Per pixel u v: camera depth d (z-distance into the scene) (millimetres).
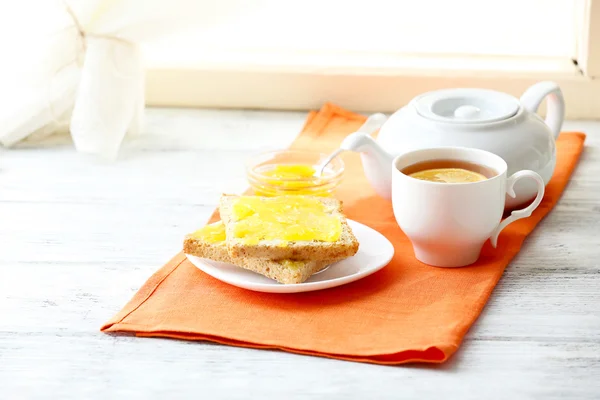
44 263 1162
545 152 1227
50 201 1287
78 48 1423
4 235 1213
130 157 1407
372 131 1423
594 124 1495
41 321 1076
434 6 1514
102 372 1019
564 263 1153
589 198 1280
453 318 1054
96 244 1195
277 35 1547
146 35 1413
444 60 1537
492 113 1236
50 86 1433
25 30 1414
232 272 1112
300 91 1545
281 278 1088
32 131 1444
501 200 1123
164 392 999
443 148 1163
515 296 1104
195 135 1475
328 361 1027
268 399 990
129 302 1085
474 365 1021
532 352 1034
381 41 1542
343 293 1097
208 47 1559
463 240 1115
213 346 1046
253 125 1507
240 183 1329
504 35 1522
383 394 993
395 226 1211
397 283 1109
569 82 1495
